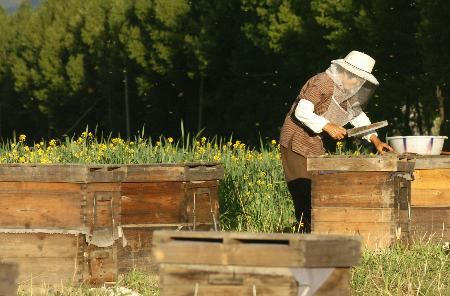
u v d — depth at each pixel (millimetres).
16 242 9531
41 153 15766
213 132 64438
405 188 11117
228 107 62406
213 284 6102
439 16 33062
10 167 9469
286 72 53844
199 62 62438
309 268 6059
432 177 11531
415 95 36969
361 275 9648
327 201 10734
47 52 84562
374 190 10602
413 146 11945
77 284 9461
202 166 10375
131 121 76000
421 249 10992
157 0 65375
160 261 6117
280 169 16484
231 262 6059
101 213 9617
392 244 10609
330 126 11023
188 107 69250
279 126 57656
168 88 69875
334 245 6059
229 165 16156
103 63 78250
